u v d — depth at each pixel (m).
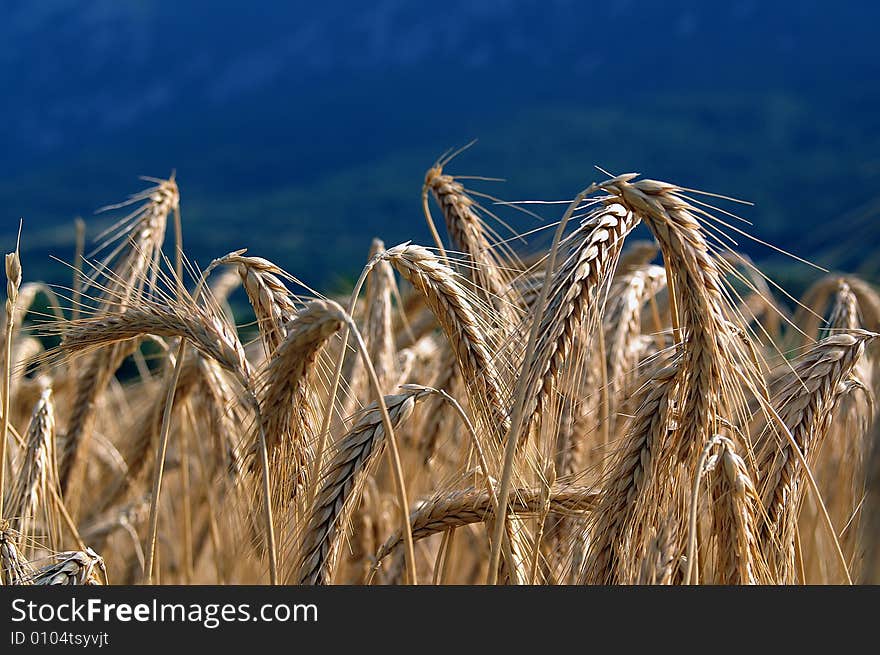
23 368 8.36
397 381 10.58
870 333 6.99
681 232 5.85
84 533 10.60
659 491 6.55
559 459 8.36
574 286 6.10
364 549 9.47
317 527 6.64
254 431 6.91
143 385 13.55
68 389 11.69
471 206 8.97
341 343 6.84
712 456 6.36
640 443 6.46
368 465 6.70
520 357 6.69
